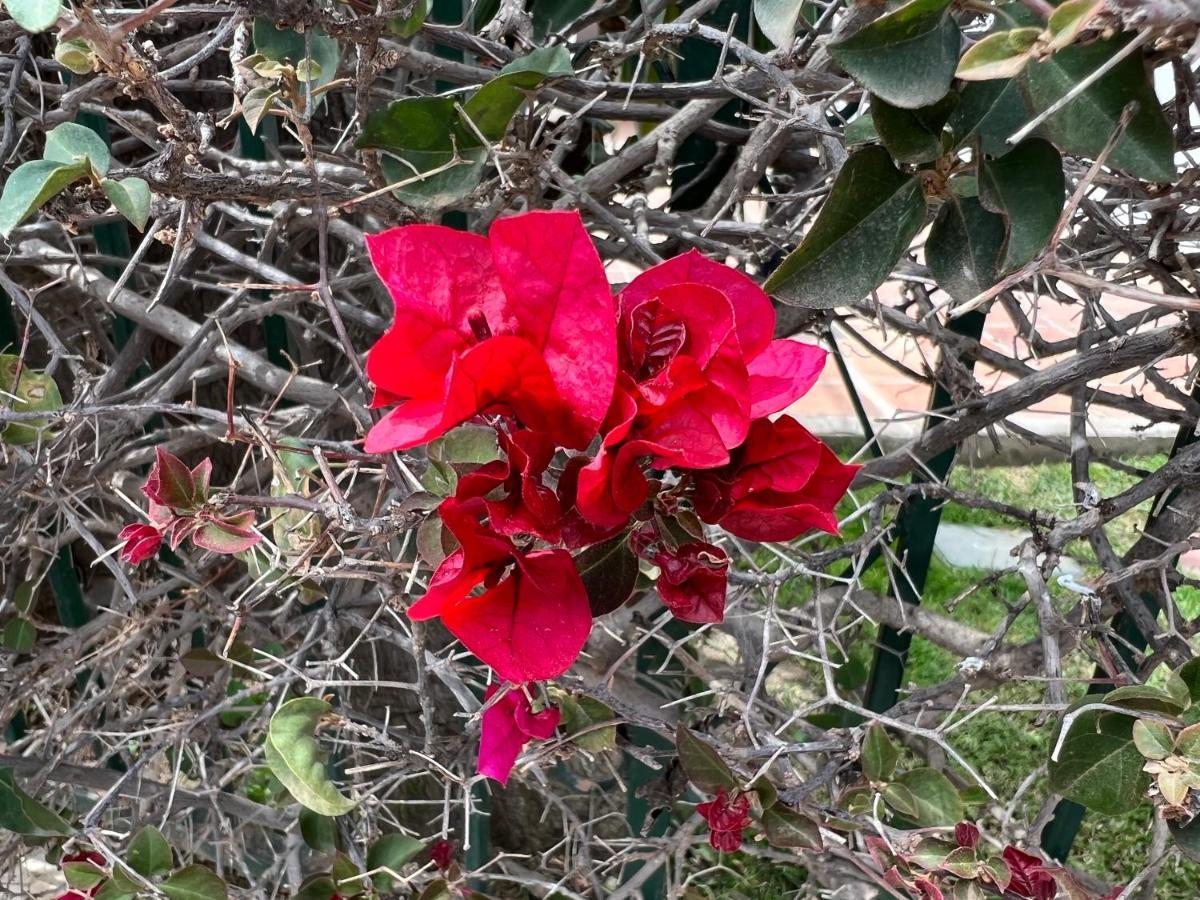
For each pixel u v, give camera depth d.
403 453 0.58
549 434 0.31
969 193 0.43
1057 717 0.53
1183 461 0.56
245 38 0.52
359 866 0.67
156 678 1.12
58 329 1.04
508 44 0.73
